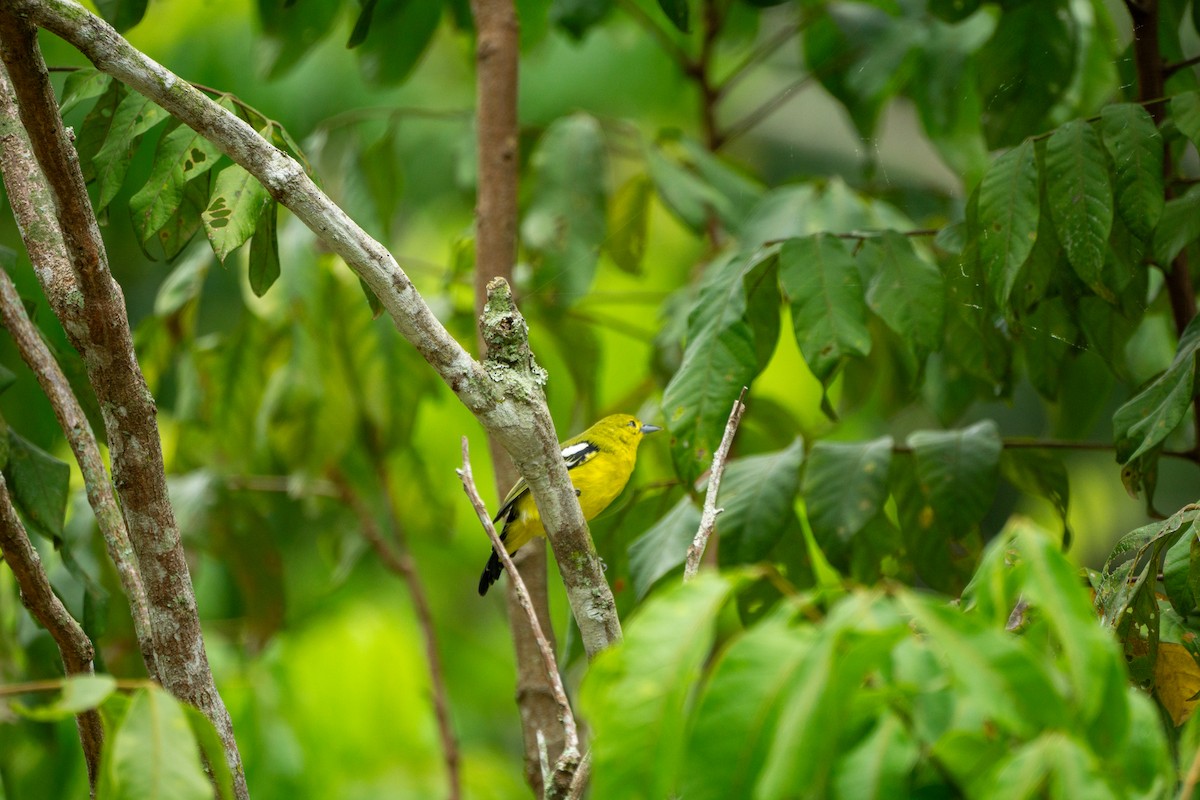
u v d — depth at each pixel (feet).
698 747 11.64
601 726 11.94
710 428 26.08
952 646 11.23
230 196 20.54
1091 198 23.97
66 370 24.94
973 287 28.27
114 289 19.39
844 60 40.78
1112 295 24.25
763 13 49.55
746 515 28.40
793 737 10.78
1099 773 11.09
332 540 44.27
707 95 45.47
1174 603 21.39
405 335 19.27
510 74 33.65
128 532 20.01
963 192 41.63
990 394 35.94
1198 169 37.45
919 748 12.78
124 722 12.64
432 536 44.83
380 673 44.60
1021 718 11.07
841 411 38.58
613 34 49.03
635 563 28.96
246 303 36.60
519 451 19.83
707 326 27.04
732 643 11.96
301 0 39.37
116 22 29.66
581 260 35.91
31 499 23.21
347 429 39.40
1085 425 34.47
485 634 57.72
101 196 21.35
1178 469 60.49
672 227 58.44
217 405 40.19
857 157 62.18
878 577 31.37
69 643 18.99
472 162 38.96
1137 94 30.48
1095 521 58.44
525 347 20.03
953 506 27.84
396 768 43.80
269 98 54.13
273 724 39.29
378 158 39.83
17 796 36.42
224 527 39.19
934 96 37.78
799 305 26.45
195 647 20.03
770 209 36.09
